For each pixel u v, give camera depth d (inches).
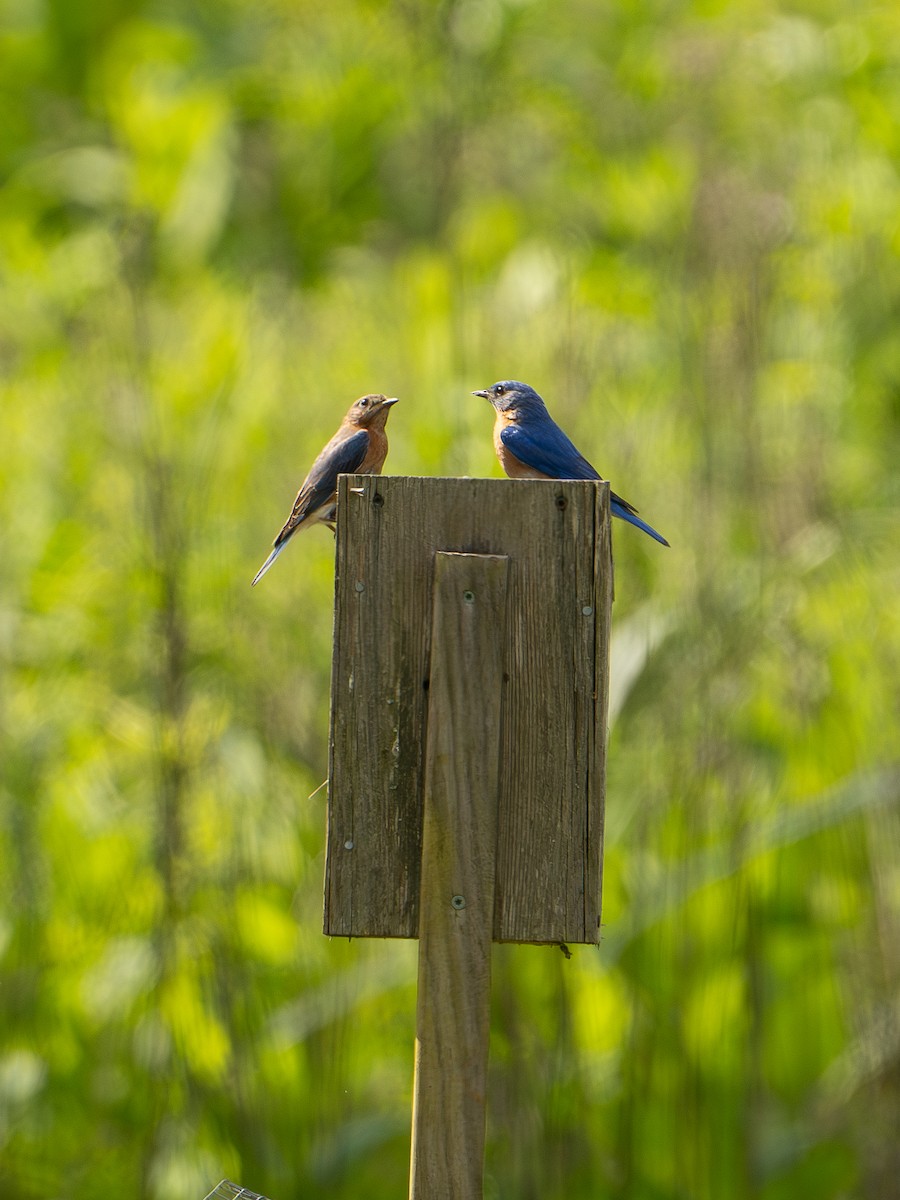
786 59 699.4
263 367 575.8
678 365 537.3
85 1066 494.9
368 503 266.5
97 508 527.8
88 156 883.4
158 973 471.5
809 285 598.5
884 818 481.7
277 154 853.8
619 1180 465.1
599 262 633.6
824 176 631.8
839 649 503.5
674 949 474.6
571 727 267.4
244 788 483.5
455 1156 256.4
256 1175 462.6
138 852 495.8
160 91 888.9
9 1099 488.7
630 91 713.6
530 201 696.4
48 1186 487.8
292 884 491.2
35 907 492.1
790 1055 502.6
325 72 844.6
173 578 484.4
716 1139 471.5
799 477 521.0
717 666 484.7
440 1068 258.4
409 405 559.2
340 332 608.1
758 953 473.4
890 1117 486.6
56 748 510.3
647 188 623.2
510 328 566.9
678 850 478.3
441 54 709.9
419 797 266.8
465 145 707.4
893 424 603.2
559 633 267.4
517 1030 462.6
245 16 935.0
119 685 512.7
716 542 501.0
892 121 643.5
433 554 266.8
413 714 266.8
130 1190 484.7
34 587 523.8
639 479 507.5
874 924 486.9
